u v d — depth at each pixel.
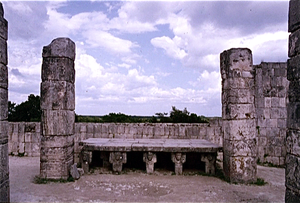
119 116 23.12
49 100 8.84
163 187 8.14
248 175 8.63
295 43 4.85
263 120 12.40
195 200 6.97
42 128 8.83
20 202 6.54
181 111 22.38
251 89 8.87
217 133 13.80
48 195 7.15
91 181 8.72
